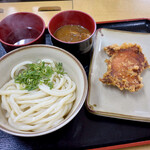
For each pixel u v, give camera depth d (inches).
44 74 9.9
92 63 12.1
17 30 12.4
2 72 9.7
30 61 10.6
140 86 11.0
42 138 9.4
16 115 9.2
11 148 9.1
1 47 12.9
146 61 12.2
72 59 9.5
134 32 14.0
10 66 10.0
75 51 11.4
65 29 12.8
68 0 17.2
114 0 17.6
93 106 10.4
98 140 9.6
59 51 9.8
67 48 11.0
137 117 10.0
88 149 9.2
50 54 10.3
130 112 10.5
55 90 9.6
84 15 12.0
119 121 10.2
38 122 8.9
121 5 17.2
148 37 13.8
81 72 9.0
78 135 9.7
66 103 9.5
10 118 8.9
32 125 9.1
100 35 13.8
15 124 8.7
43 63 10.1
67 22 12.8
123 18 16.1
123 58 12.2
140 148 9.6
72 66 9.8
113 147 9.3
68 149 9.2
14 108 9.0
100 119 10.2
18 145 9.1
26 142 9.2
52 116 9.0
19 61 10.3
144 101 11.0
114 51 12.6
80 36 12.3
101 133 9.8
